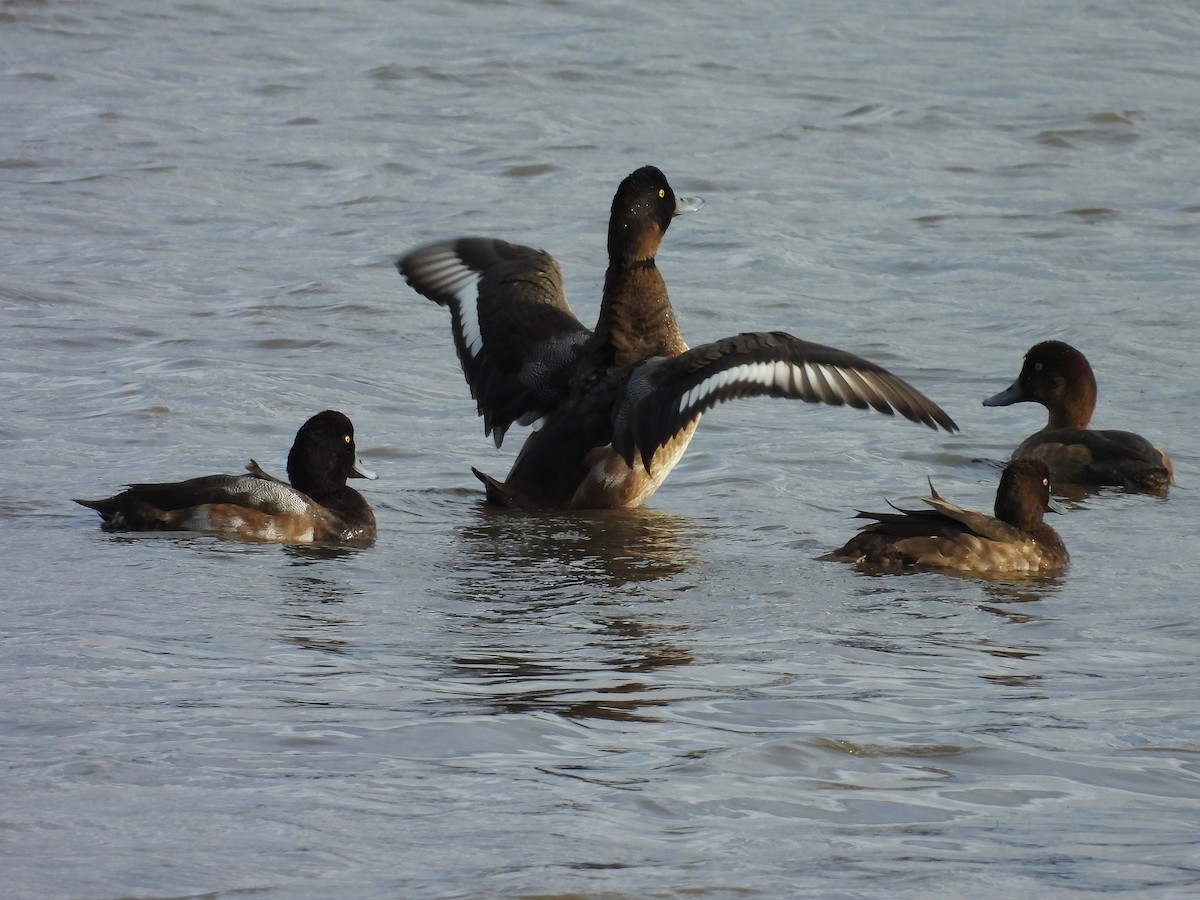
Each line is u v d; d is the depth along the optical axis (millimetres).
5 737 8227
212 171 27828
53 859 6840
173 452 15297
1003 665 9945
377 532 13320
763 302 21953
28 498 13734
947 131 31516
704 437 16781
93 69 34094
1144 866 7008
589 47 37250
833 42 38344
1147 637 10602
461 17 39906
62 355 18531
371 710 8797
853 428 17266
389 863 6871
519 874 6773
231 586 11438
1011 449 16656
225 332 19797
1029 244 24859
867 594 11648
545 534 13328
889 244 24922
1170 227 25750
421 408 17469
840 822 7434
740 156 29766
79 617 10492
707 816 7453
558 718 8742
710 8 41500
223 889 6605
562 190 27500
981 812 7602
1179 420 17562
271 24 38656
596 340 14133
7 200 25578
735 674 9641
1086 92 34188
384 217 25688
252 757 8023
